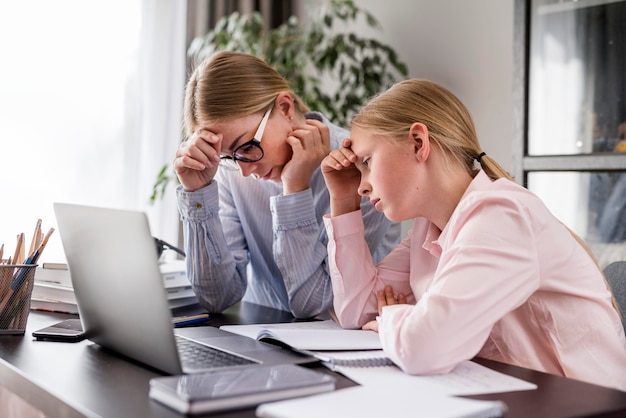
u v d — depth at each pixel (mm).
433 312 1101
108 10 3178
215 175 1970
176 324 1580
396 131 1313
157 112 3271
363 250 1559
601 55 2297
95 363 1187
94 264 1215
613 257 2279
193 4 3418
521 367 1170
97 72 3166
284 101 1672
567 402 968
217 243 1786
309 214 1706
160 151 3279
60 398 978
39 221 1548
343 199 1574
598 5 2303
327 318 1782
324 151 1695
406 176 1318
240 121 1621
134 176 3248
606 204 2297
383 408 884
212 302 1817
